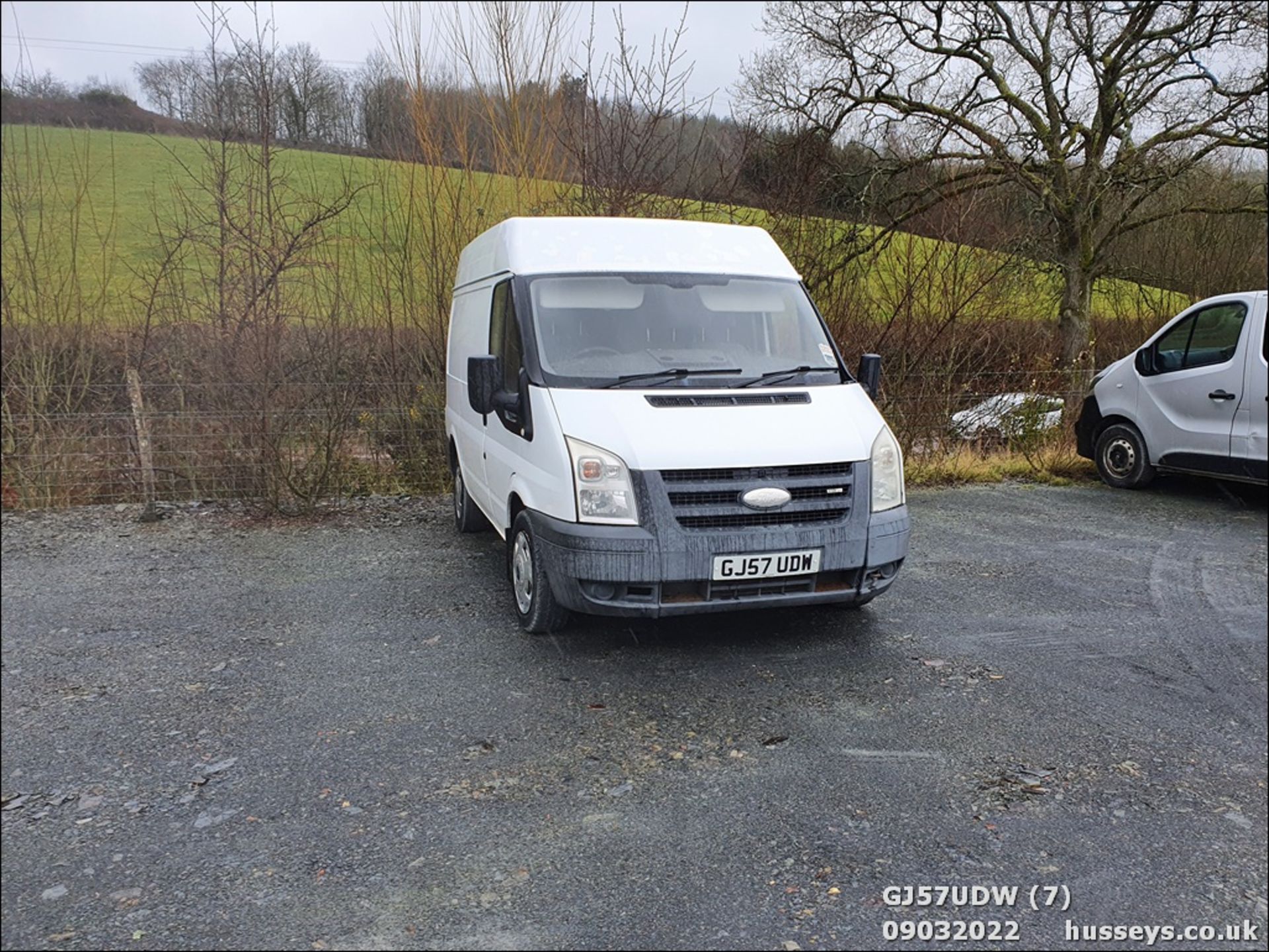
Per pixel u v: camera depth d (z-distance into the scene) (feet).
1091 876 9.72
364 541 23.94
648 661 15.51
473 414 21.25
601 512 14.20
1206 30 49.44
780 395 15.76
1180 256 52.47
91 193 30.66
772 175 34.22
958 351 34.68
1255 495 30.19
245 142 29.81
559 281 17.29
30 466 27.58
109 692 14.28
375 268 31.22
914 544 23.85
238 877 9.53
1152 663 15.69
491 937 8.66
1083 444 32.96
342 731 12.92
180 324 28.55
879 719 13.39
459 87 33.65
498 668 15.19
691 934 8.73
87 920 8.83
